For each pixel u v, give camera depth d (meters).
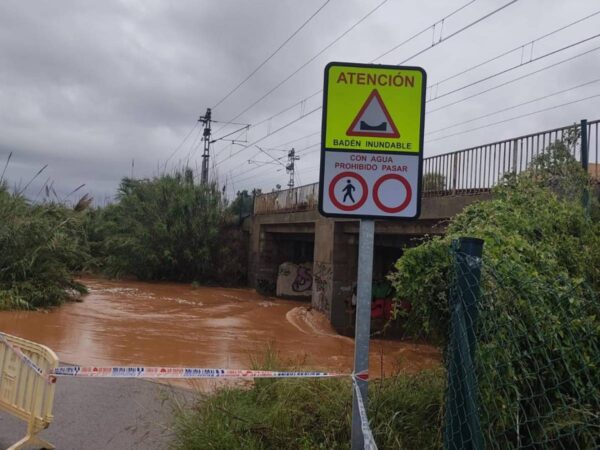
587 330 3.69
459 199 14.28
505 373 3.64
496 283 3.67
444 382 4.54
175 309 21.78
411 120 3.79
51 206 20.47
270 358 7.90
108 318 17.27
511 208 6.38
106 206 36.94
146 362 10.89
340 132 3.79
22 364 5.50
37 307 17.64
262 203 34.56
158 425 5.76
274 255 34.22
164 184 35.88
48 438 5.64
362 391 3.73
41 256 18.72
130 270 34.66
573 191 8.46
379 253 22.83
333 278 22.05
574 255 5.73
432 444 4.48
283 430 5.09
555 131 10.80
